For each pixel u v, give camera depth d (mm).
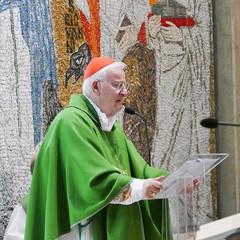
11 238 11461
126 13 15906
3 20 13461
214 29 17984
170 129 16891
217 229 7375
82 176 9750
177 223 9297
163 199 10773
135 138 16016
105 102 10477
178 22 17094
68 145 9977
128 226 10148
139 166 11008
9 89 13500
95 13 15195
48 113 14055
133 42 16062
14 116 13539
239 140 18000
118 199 9766
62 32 14422
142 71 16250
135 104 16062
